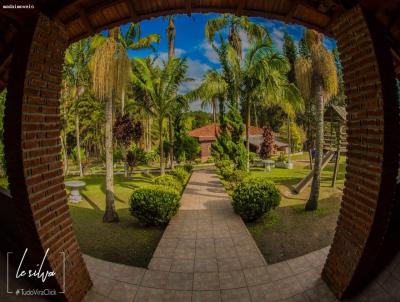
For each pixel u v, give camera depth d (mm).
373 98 2887
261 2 3467
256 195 7207
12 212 3463
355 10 2973
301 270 4234
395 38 3281
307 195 10891
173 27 21312
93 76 7438
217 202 9719
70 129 23609
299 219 7539
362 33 2939
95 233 6590
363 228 3033
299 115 33688
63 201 3332
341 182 13742
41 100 2967
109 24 3670
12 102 2717
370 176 2953
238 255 5004
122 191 12586
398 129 2824
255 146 30766
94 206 9688
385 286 3186
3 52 3395
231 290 3816
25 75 2725
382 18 3105
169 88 13969
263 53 12719
